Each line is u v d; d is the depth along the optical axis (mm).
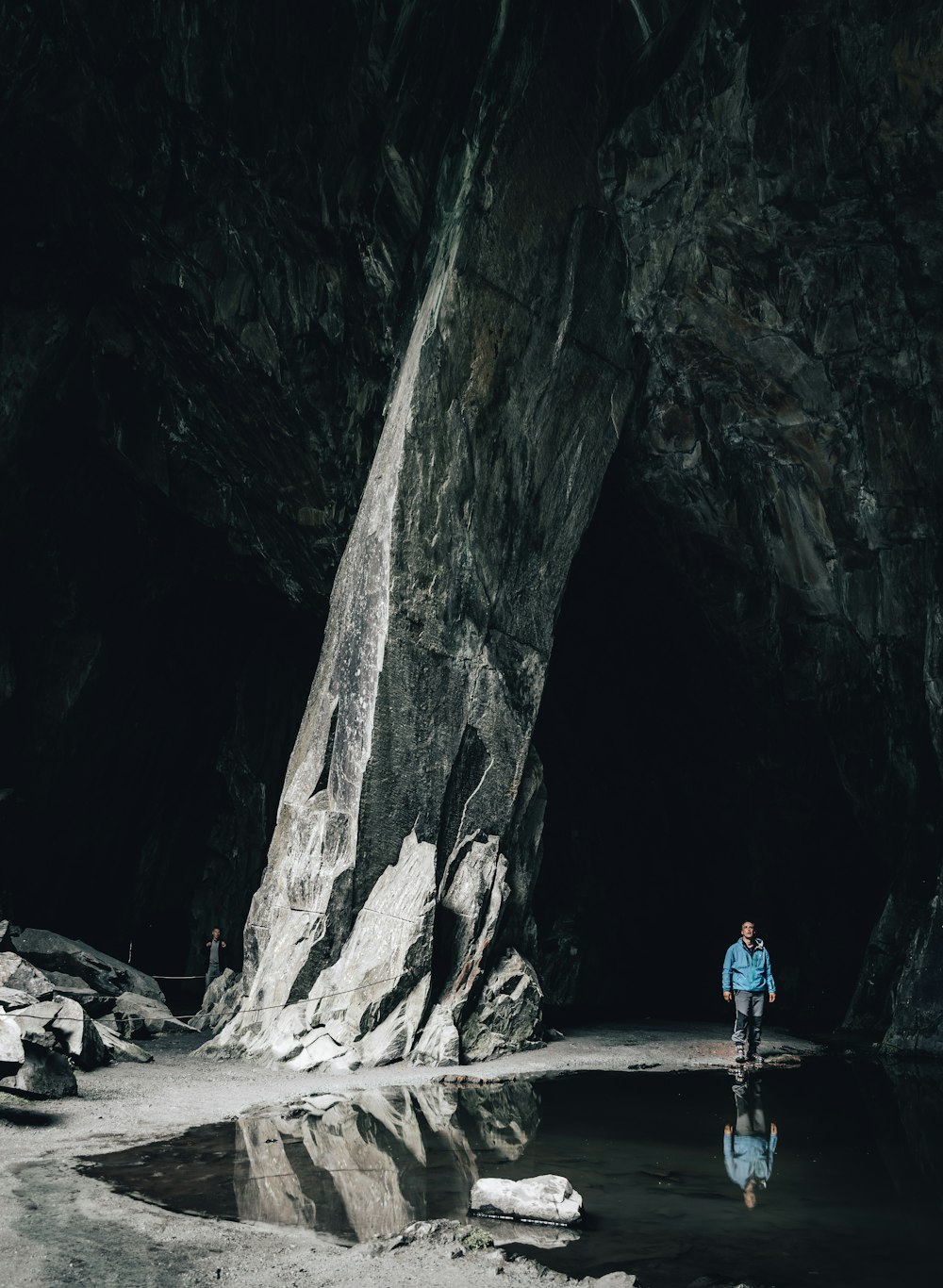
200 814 21547
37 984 10281
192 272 14250
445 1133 6637
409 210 13094
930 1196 5184
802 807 18234
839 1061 11016
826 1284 3947
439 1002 10961
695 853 19766
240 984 11844
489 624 12758
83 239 15250
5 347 15953
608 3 12727
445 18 12258
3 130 14000
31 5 12469
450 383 12414
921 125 10875
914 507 13664
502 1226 4668
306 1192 5129
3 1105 7262
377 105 12641
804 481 14633
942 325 12336
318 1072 9688
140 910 20719
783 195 12094
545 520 13430
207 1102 7754
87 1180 5348
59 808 18781
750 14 11305
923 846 14109
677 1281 3975
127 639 19094
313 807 11758
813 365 13430
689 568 16562
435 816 11898
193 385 15852
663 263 13430
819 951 17828
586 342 13656
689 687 18453
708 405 14562
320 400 14641
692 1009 18734
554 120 12805
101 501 18016
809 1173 5641
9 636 17703
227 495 17203
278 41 12383
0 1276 3961
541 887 20844
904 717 14398
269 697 21500
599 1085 8961
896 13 10438
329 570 16875
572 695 19703
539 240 12977
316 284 13922
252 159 13109
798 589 15648
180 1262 4137
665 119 12359
